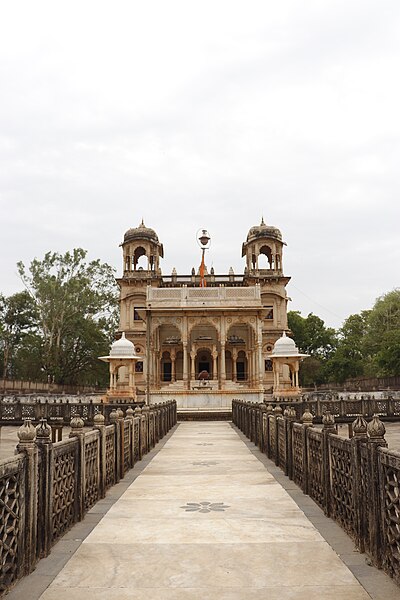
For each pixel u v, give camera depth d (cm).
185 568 508
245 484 951
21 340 6831
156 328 4334
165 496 846
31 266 6225
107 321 6650
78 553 552
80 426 708
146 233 5906
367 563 514
